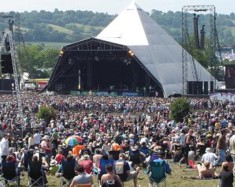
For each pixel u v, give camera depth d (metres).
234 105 96.44
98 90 137.50
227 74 117.88
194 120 66.06
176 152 41.56
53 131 50.84
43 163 35.59
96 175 33.53
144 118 74.19
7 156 31.97
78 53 136.50
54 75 140.12
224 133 37.69
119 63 140.50
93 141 41.81
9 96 112.38
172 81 136.25
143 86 139.00
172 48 151.25
